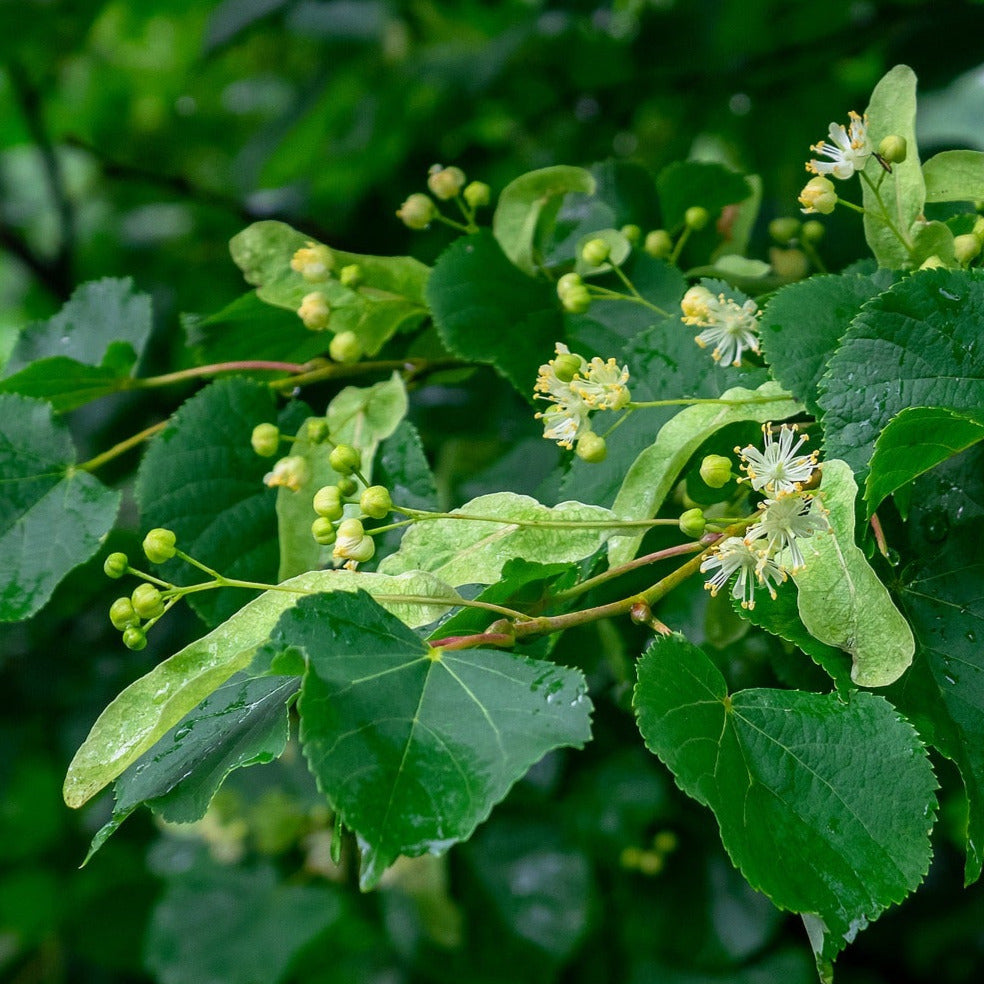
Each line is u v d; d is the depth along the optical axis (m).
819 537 0.49
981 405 0.49
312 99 1.05
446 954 0.76
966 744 0.49
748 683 0.58
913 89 0.52
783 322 0.51
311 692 0.46
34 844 1.17
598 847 0.74
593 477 0.53
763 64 0.90
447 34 1.12
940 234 0.52
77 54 1.18
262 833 0.86
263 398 0.58
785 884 0.47
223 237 1.10
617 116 0.95
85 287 0.63
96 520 0.57
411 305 0.60
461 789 0.46
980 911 0.94
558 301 0.58
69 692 0.94
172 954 0.86
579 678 0.47
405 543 0.51
